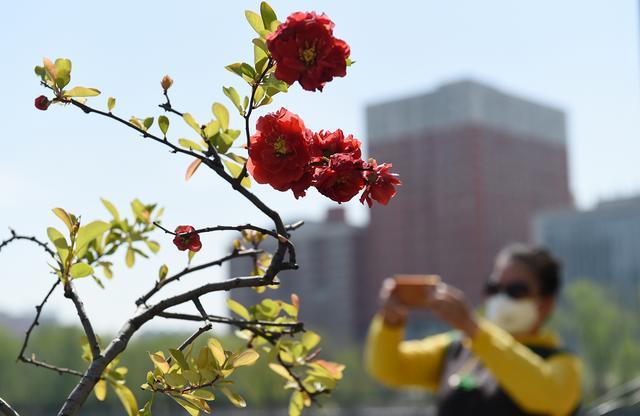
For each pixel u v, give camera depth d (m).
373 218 128.88
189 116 1.78
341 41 1.55
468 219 122.94
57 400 68.44
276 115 1.59
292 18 1.54
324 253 130.00
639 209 109.81
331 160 1.54
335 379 2.07
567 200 137.88
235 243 2.12
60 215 1.85
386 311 4.54
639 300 105.44
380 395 82.62
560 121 139.62
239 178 1.68
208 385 1.64
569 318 63.09
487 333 3.96
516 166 130.38
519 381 3.89
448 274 123.00
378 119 132.25
